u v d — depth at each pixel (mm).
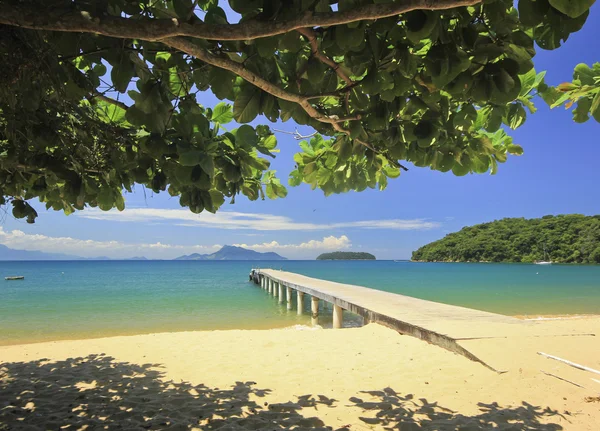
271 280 26594
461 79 1854
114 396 4711
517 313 15695
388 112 2281
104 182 2807
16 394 4832
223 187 2723
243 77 1855
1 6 1409
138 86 2041
